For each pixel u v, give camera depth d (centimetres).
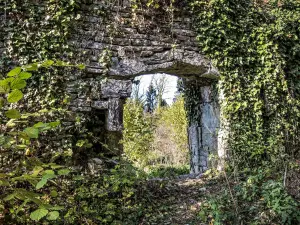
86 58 466
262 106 595
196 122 691
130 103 835
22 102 418
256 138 584
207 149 654
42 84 434
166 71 572
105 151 486
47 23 443
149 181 494
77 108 454
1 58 417
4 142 147
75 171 431
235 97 584
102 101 471
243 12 606
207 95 648
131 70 496
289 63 630
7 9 425
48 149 426
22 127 401
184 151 1146
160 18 537
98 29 480
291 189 404
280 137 590
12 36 423
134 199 441
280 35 616
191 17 562
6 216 183
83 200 417
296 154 587
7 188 186
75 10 464
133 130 747
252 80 600
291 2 671
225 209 383
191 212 416
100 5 483
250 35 600
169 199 467
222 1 579
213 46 568
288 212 341
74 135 450
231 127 576
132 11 510
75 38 462
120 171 434
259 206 379
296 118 614
